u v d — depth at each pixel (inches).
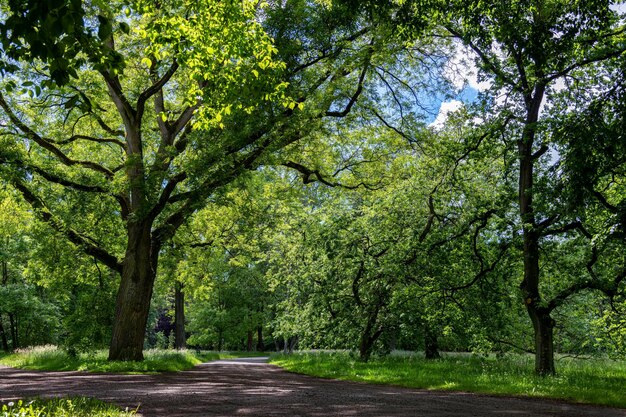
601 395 415.8
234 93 448.1
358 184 1037.2
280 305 1101.1
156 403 329.7
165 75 779.4
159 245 810.2
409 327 810.2
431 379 566.6
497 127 652.7
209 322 2178.9
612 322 768.3
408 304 796.6
